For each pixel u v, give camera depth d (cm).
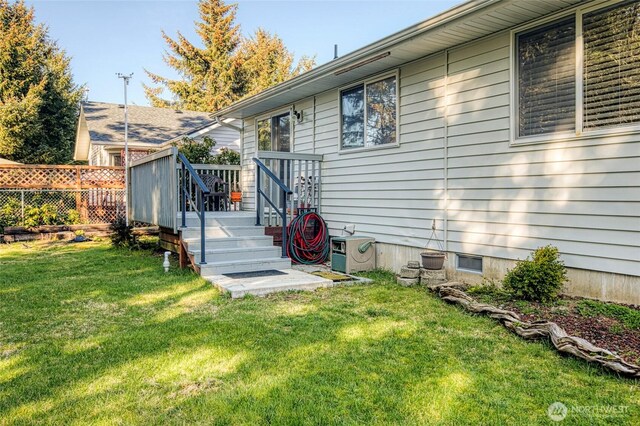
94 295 525
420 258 633
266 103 935
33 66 2109
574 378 297
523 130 506
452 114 583
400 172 663
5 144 1928
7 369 316
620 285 429
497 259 534
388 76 679
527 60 500
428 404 266
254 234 739
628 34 419
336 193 797
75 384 291
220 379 298
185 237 683
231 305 476
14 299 509
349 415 254
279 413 256
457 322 413
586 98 450
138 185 941
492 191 536
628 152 419
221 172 1196
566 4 452
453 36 540
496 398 272
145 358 332
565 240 468
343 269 672
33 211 1245
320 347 353
